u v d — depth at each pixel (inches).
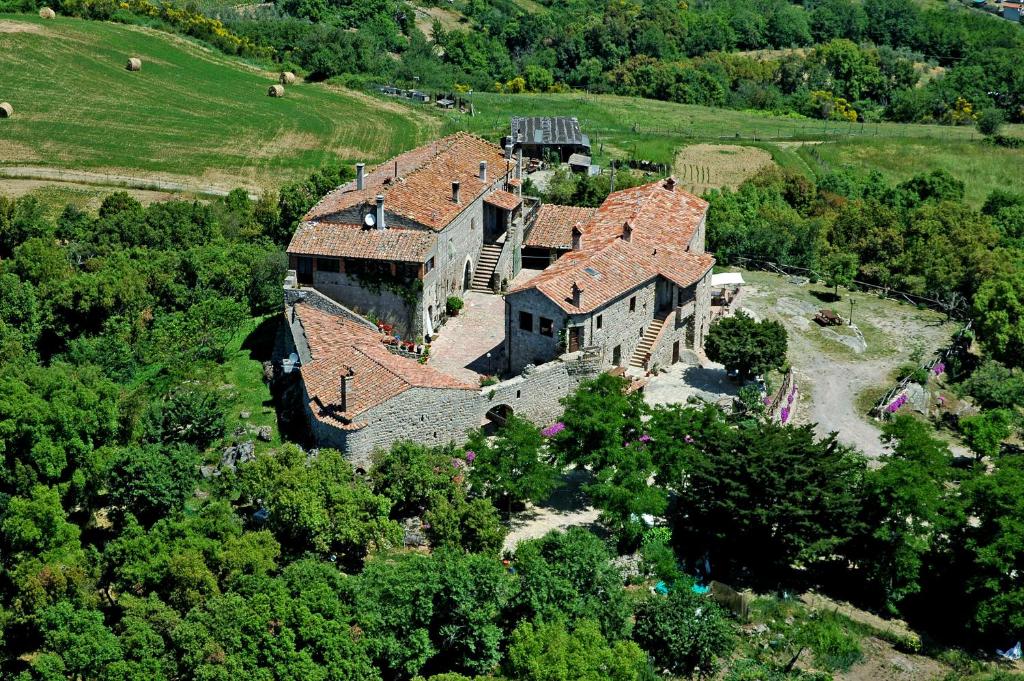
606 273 2878.9
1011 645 2308.1
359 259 2883.9
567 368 2723.9
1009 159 6579.7
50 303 3248.0
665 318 3056.1
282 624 1872.5
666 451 2423.7
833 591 2411.4
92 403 2381.9
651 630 2094.0
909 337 3570.4
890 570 2342.5
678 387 2925.7
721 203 4670.3
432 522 2198.6
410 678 1952.5
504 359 2861.7
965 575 2352.4
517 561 2138.3
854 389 3245.6
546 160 5068.9
